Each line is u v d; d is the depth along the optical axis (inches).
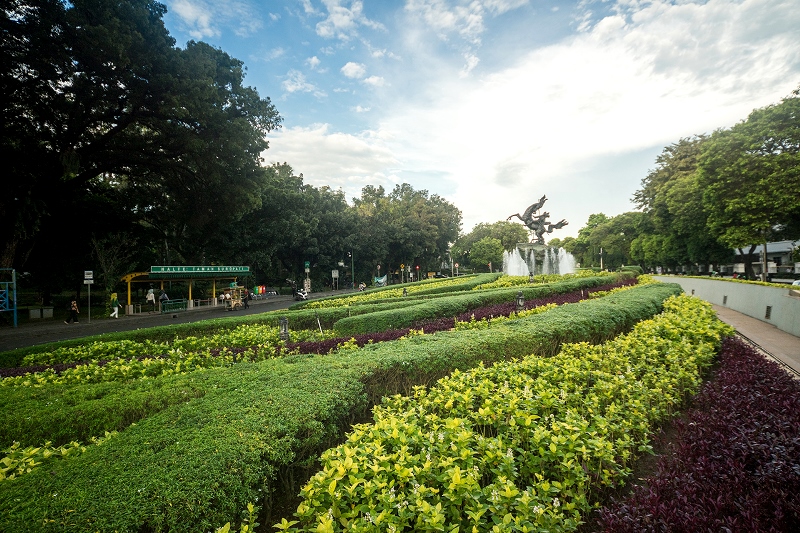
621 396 183.3
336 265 1925.4
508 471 117.6
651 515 95.2
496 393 174.4
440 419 158.4
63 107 671.8
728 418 152.7
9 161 668.7
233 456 120.3
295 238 1536.7
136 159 799.7
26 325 742.5
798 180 778.2
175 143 755.4
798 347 371.6
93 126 748.6
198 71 681.0
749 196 841.5
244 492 112.1
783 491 104.3
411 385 224.8
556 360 228.8
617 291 642.2
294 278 1765.5
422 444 133.7
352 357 236.2
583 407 173.6
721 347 297.7
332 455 125.0
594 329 320.5
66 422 171.2
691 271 1704.0
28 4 544.1
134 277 897.5
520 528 95.0
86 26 543.8
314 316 505.7
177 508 99.0
